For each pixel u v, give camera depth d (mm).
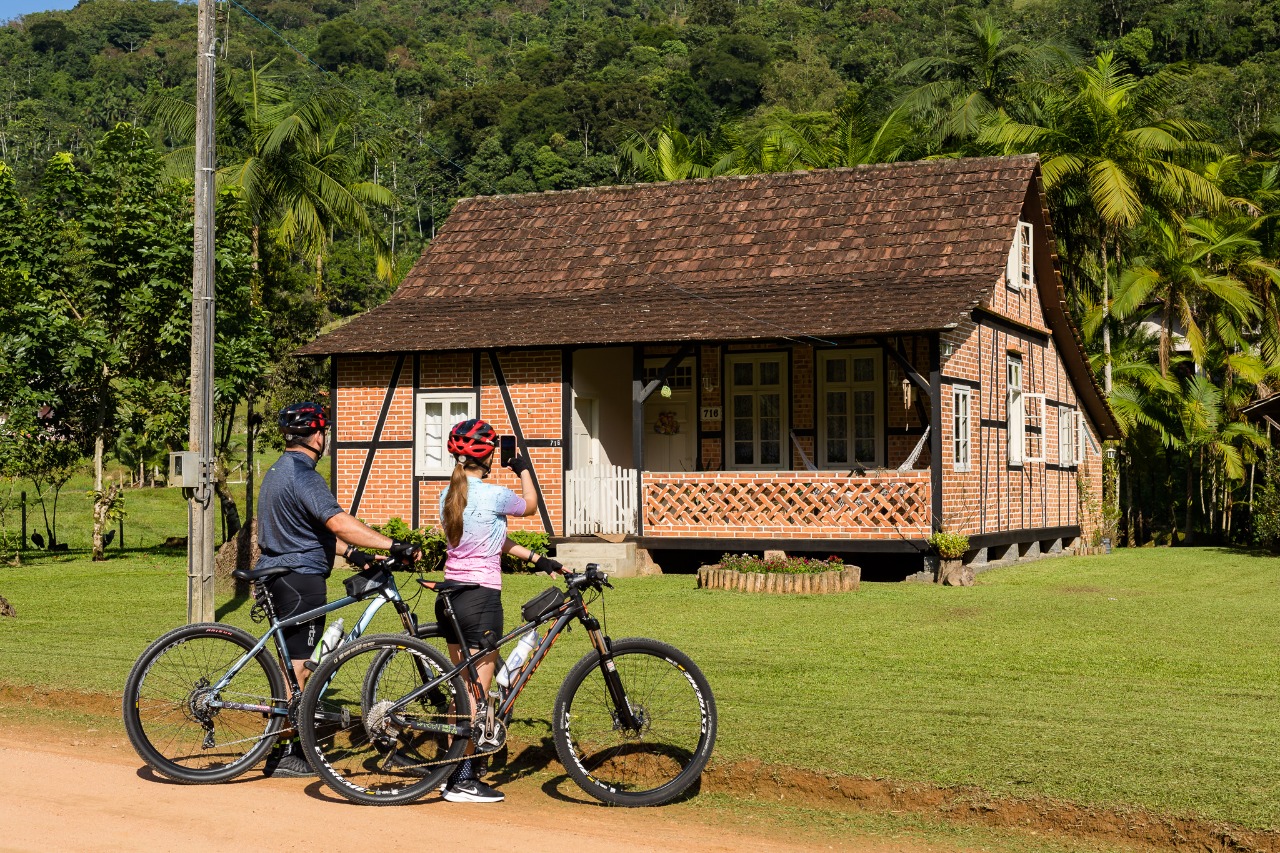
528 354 21422
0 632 13023
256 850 6031
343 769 7117
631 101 99625
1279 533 27625
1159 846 6070
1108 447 32969
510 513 7250
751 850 6105
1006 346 23000
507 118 99625
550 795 7145
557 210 25328
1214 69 67312
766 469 22750
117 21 154750
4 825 6414
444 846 6125
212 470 12281
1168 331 35781
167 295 24812
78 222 26000
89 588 18250
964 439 20422
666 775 7145
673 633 12727
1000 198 22031
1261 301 36812
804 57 109812
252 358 25375
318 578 7605
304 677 7574
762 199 23984
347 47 135000
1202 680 9984
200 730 7637
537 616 7191
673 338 19828
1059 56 40219
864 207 22891
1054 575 20141
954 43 92500
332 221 34531
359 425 22312
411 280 24375
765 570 17062
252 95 34000
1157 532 41312
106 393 25547
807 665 10648
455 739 7035
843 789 6852
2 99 129125
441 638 7977
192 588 12125
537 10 179750
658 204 24688
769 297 21234
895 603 15484
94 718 9086
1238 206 38719
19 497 41500
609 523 20609
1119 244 37219
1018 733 7801
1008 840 6246
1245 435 35344
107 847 6059
